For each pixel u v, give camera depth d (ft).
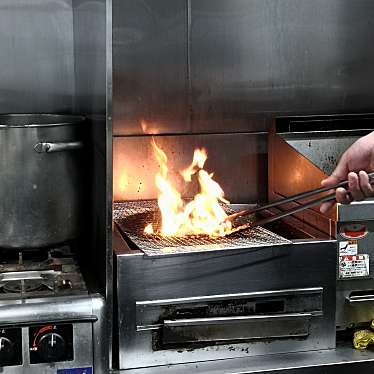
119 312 6.46
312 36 8.66
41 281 6.67
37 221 6.78
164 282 6.50
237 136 8.66
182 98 8.43
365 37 8.82
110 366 6.48
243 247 6.61
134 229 7.32
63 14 7.97
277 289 6.77
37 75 8.01
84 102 7.47
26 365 6.10
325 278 6.88
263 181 8.80
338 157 8.02
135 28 8.18
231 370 6.56
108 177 6.22
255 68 8.57
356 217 6.80
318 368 6.70
